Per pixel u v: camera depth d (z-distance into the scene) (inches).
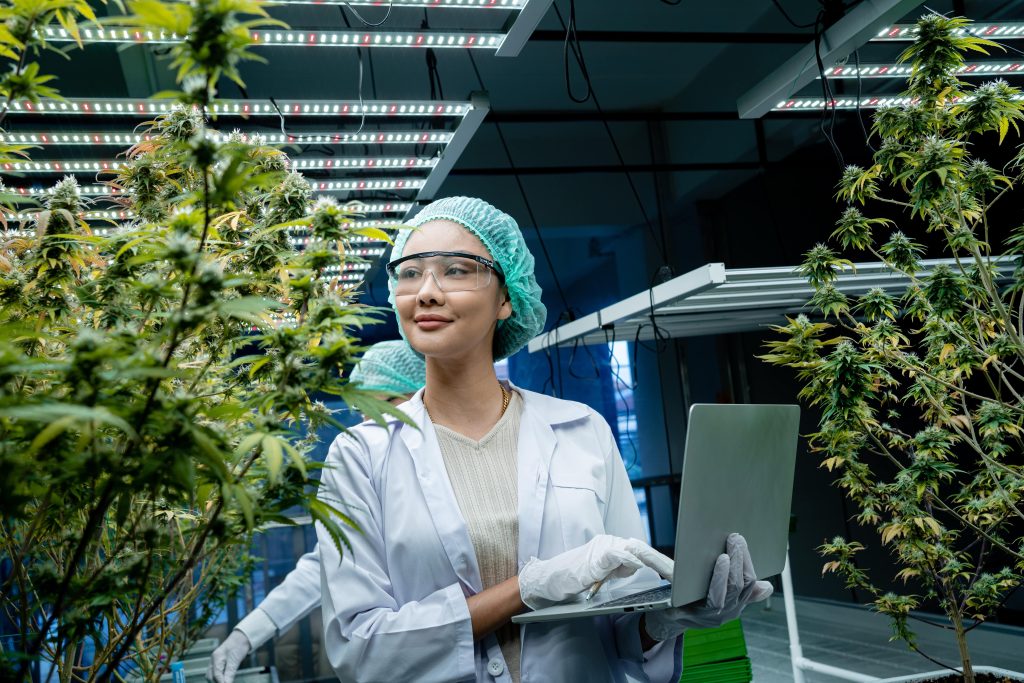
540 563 54.6
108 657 49.3
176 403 32.4
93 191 116.9
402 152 157.8
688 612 51.5
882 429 99.7
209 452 31.8
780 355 96.3
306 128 128.1
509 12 109.4
